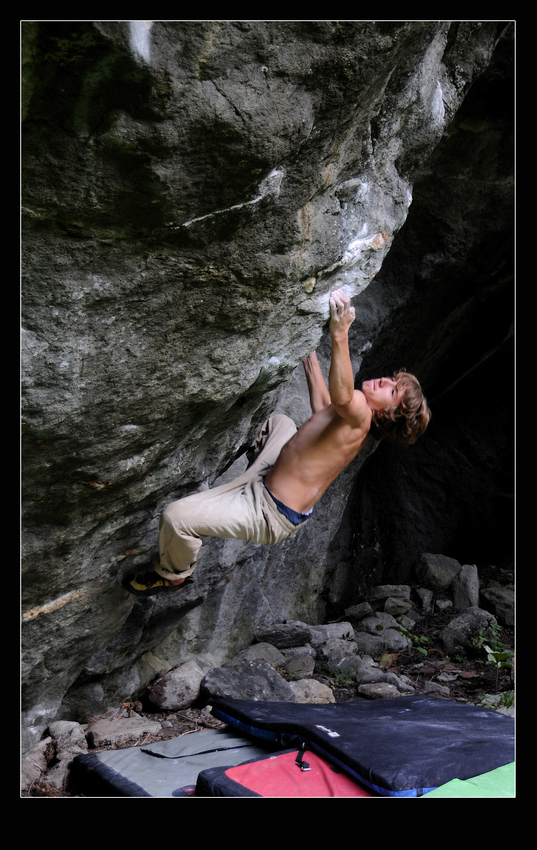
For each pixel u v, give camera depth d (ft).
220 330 9.30
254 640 20.56
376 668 20.74
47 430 8.23
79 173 6.80
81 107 6.42
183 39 6.45
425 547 28.89
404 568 28.48
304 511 11.18
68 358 7.94
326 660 20.62
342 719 13.55
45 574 9.99
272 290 9.40
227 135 7.16
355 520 28.55
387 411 11.06
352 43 7.68
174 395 9.45
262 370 10.94
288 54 7.25
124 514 10.80
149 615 14.10
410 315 22.63
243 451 14.40
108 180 6.96
